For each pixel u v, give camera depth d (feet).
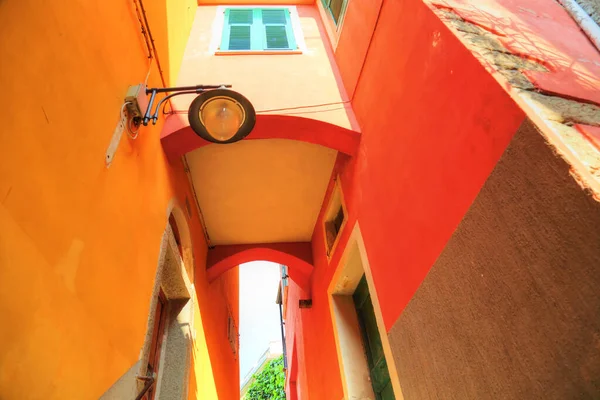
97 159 5.93
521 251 4.58
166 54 11.30
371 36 10.89
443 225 6.47
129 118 7.55
